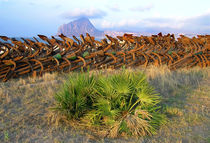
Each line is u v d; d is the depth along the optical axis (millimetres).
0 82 6098
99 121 3609
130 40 9367
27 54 7430
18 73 6719
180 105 4742
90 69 7879
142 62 9445
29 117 3730
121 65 8641
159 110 4156
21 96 4781
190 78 7531
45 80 6164
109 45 8391
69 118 3652
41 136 3062
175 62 9352
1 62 6441
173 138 3170
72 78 4375
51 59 7305
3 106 4160
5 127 3279
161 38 10680
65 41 8172
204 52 10258
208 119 3938
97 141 3029
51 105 4332
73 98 3680
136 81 4035
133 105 3564
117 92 3629
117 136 3258
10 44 6898
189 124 3699
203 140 3105
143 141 3061
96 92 3863
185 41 10500
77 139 3031
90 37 7891
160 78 6820
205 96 5457
